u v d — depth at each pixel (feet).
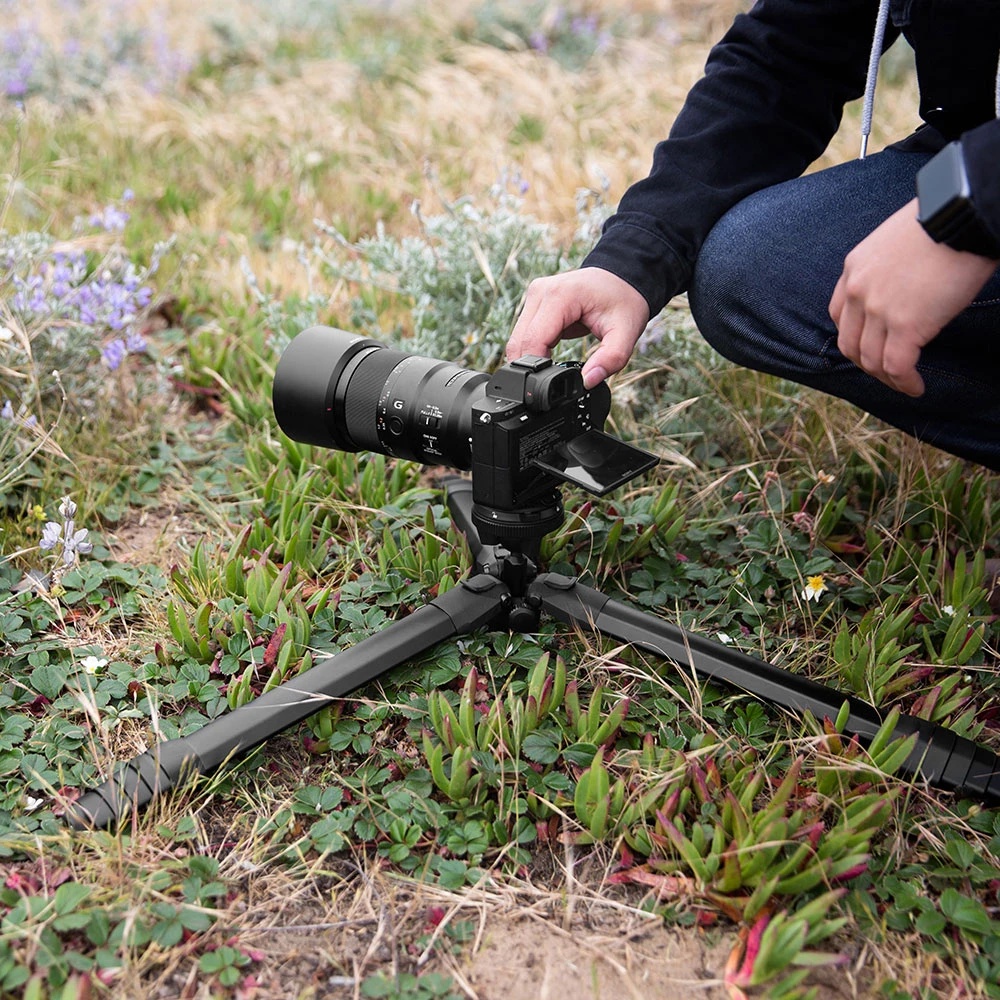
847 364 6.08
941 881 5.08
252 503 7.43
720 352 6.77
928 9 5.32
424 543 6.81
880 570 6.86
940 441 6.32
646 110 14.82
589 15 19.01
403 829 5.11
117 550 7.29
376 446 6.13
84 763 5.45
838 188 6.11
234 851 5.06
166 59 16.02
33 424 7.08
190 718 5.73
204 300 10.23
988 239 4.28
